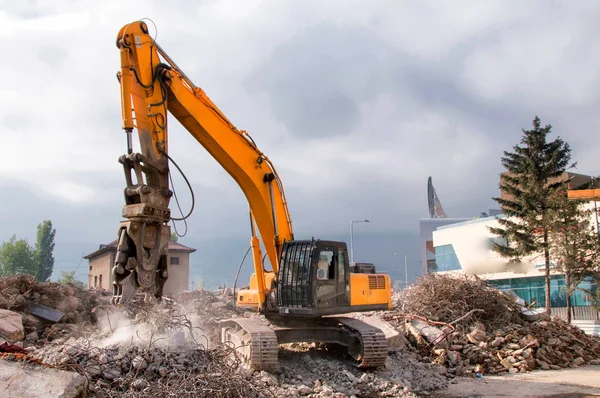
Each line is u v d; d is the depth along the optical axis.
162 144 10.52
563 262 26.27
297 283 12.27
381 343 12.53
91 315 15.12
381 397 11.14
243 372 9.75
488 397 11.48
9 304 13.51
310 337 13.59
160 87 10.86
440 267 47.84
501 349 16.47
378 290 13.86
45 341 12.01
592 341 19.48
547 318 19.23
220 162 12.59
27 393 6.88
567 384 13.12
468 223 44.50
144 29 10.78
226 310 18.58
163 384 8.27
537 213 29.92
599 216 29.61
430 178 76.88
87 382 7.57
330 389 10.82
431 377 13.16
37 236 67.25
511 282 40.47
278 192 13.41
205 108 11.91
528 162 32.34
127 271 9.52
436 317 17.97
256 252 13.28
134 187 9.91
